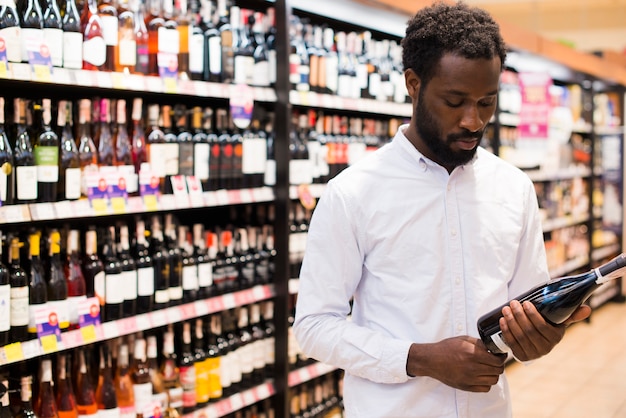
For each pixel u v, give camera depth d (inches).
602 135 322.7
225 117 129.9
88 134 110.0
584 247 302.7
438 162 63.3
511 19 418.6
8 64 90.7
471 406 62.1
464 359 56.0
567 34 406.9
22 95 116.3
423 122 59.8
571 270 288.0
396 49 172.4
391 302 62.7
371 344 60.0
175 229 127.0
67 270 104.7
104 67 105.3
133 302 112.7
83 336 103.4
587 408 185.3
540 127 228.1
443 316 61.9
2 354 92.8
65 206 100.7
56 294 101.6
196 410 125.9
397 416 62.1
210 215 152.7
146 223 125.2
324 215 64.2
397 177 63.8
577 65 262.1
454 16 57.6
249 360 137.3
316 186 147.6
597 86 308.2
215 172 126.5
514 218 65.4
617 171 322.7
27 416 100.7
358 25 169.6
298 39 142.7
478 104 57.7
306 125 145.3
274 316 138.3
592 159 303.6
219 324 132.8
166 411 122.0
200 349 128.6
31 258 100.9
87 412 109.5
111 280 109.4
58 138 105.8
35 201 97.9
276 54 133.7
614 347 246.8
